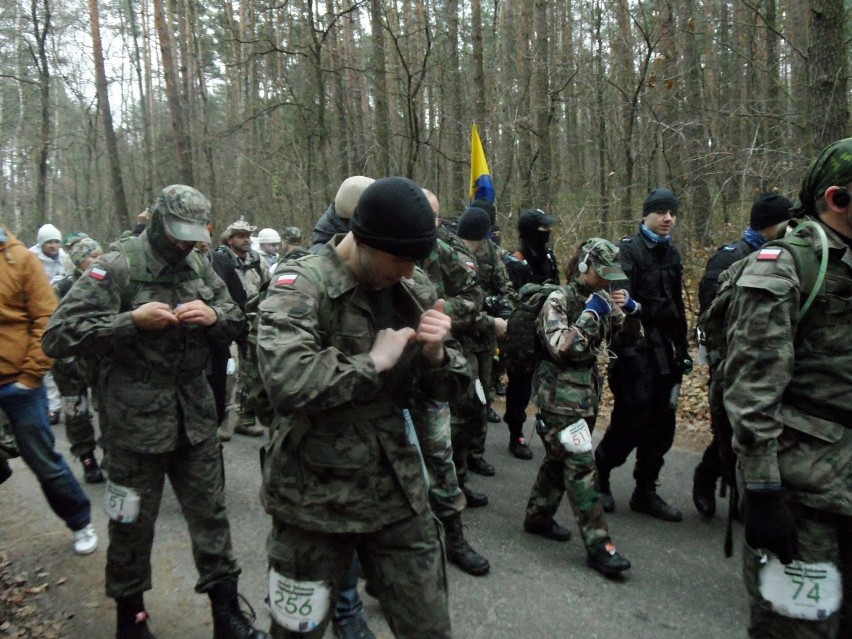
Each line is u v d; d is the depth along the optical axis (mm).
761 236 4055
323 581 1914
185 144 14156
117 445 2746
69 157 30672
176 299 2891
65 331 2672
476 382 4152
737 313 2037
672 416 4230
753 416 1926
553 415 3605
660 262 4137
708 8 13398
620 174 11594
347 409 1859
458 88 13227
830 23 5906
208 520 2891
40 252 7711
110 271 2789
